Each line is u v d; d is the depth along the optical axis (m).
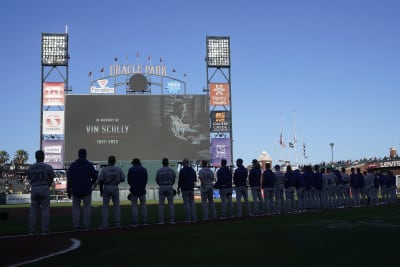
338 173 22.52
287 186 18.86
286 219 14.26
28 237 10.32
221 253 7.21
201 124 46.84
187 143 46.44
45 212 11.33
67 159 45.09
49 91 49.78
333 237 9.03
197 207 27.08
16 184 67.44
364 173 24.80
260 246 7.93
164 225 13.02
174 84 51.06
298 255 6.89
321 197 21.53
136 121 46.00
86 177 11.97
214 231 10.66
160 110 46.41
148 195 52.00
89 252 7.57
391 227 10.96
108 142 45.56
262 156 79.38
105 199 12.56
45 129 49.00
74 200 12.01
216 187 15.96
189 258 6.79
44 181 11.31
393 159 70.75
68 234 10.77
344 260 6.39
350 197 23.77
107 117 45.75
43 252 7.73
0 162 91.75
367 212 17.12
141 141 45.84
